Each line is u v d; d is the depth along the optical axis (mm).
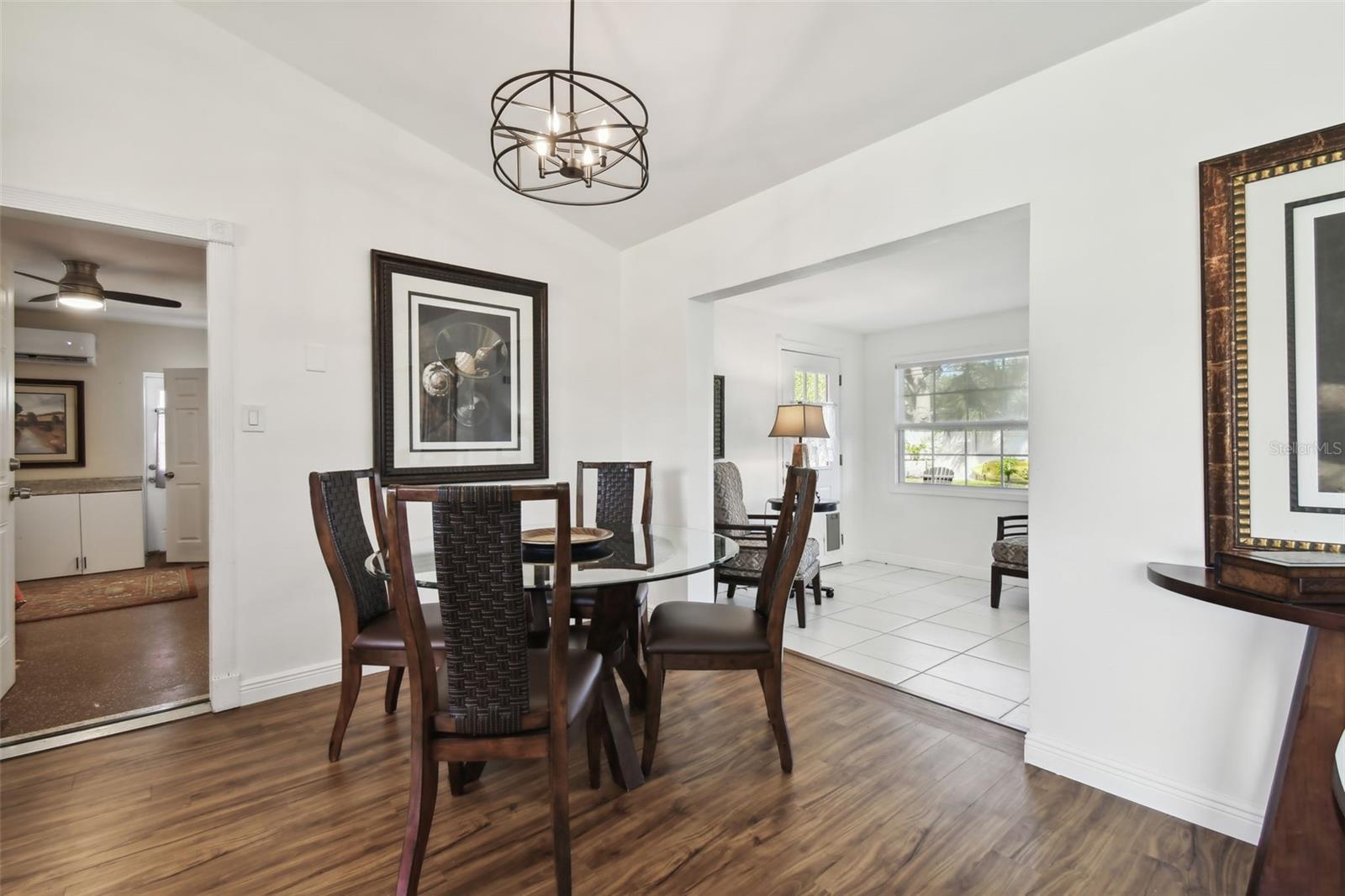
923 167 2320
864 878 1491
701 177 2928
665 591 3596
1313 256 1499
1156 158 1757
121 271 4109
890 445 5617
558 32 2146
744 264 3092
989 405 5020
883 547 5680
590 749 1901
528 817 1754
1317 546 1489
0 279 2416
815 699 2562
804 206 2785
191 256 3750
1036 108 2006
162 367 5723
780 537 2205
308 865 1543
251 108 2539
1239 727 1636
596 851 1597
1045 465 1989
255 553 2547
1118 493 1839
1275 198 1550
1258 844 1422
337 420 2770
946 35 1899
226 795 1851
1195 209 1691
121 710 2422
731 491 4309
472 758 1444
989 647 3232
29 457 5133
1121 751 1839
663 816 1747
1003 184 2086
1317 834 1301
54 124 2139
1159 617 1765
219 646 2451
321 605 2721
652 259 3643
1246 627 1624
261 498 2562
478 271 3199
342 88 2727
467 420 3176
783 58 2115
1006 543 3990
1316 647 1321
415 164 2998
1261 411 1577
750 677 2842
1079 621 1920
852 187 2576
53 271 4094
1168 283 1737
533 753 1448
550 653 1438
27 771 1987
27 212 2098
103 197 2221
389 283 2898
